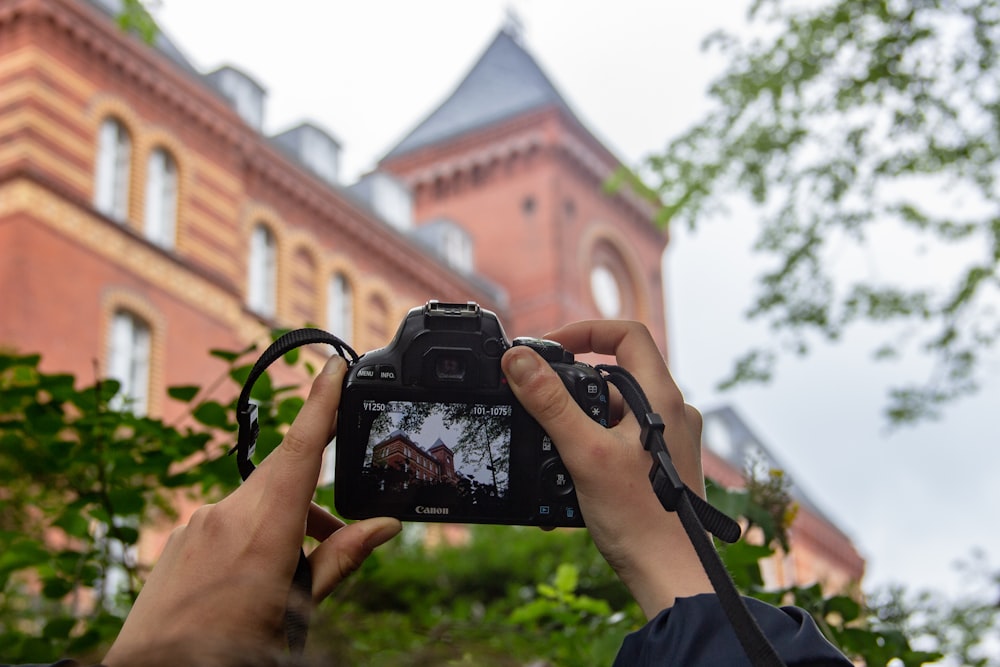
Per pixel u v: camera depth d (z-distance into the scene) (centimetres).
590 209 3722
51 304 1852
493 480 137
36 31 1975
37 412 269
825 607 241
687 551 121
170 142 2212
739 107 902
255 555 107
